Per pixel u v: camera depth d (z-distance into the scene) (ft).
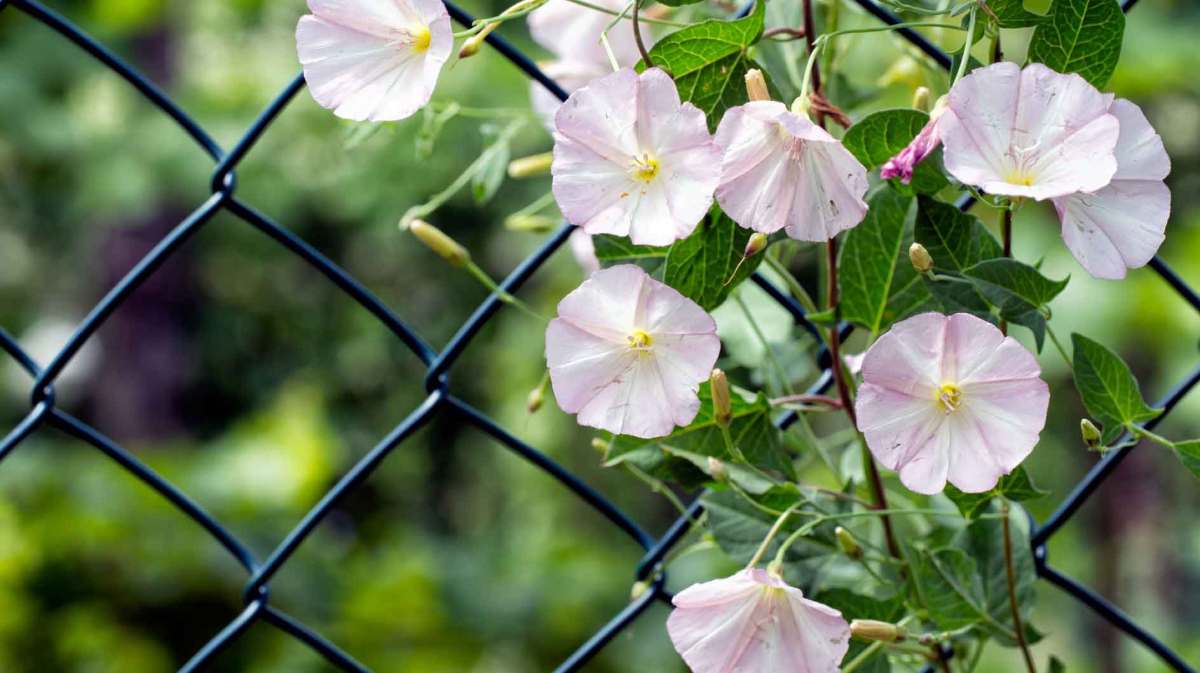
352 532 6.89
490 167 2.39
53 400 2.31
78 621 4.24
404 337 2.32
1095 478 2.37
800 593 2.00
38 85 7.43
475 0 7.18
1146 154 1.98
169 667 4.40
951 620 2.21
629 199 1.98
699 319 2.00
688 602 2.00
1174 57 4.85
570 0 2.07
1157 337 4.61
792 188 1.98
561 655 5.29
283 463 5.60
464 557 5.86
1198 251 4.72
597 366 2.01
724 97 2.07
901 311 2.18
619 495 7.02
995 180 1.95
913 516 2.37
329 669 4.63
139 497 4.70
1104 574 5.58
